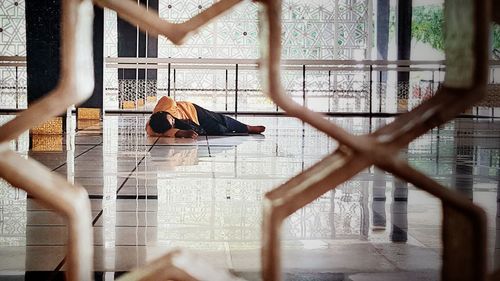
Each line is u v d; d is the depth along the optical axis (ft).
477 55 2.06
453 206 2.07
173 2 43.73
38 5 21.11
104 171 14.33
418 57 44.42
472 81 2.07
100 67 29.81
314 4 44.01
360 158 1.99
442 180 13.24
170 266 1.94
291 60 40.75
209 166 15.40
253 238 8.06
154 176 13.61
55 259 6.90
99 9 29.25
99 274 6.29
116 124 30.32
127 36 42.19
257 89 44.73
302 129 28.86
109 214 9.51
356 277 6.27
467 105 2.08
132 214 9.55
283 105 1.99
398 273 6.45
